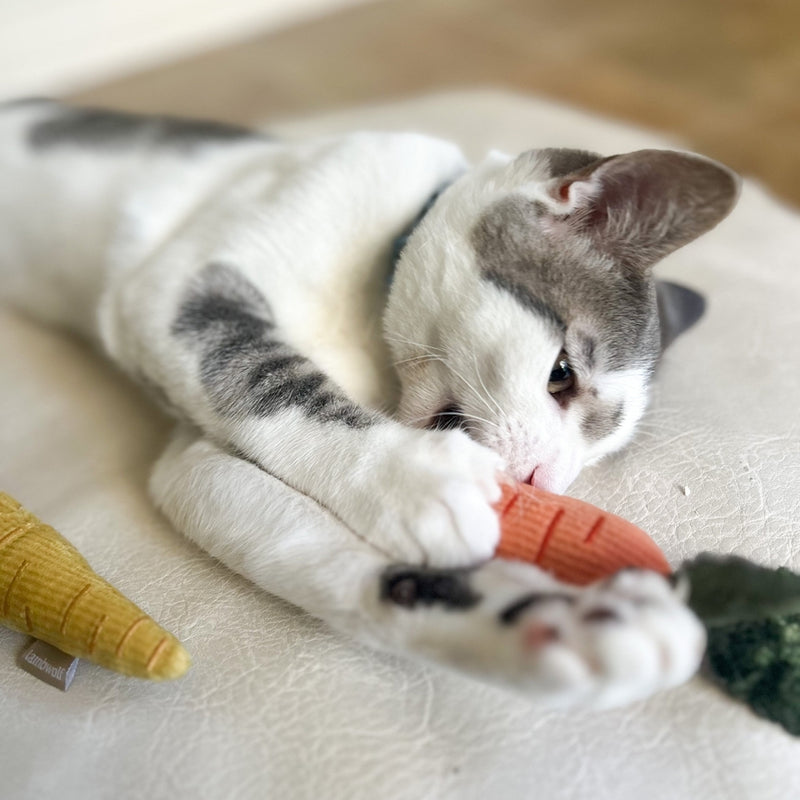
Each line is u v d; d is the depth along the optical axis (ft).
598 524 0.62
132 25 2.15
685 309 0.92
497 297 0.77
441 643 0.54
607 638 0.48
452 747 0.58
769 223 1.16
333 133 1.35
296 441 0.72
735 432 0.82
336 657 0.63
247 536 0.69
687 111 1.95
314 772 0.57
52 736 0.60
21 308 1.12
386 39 2.30
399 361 0.84
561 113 1.43
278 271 0.88
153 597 0.69
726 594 0.60
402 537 0.62
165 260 0.90
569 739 0.59
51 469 0.86
